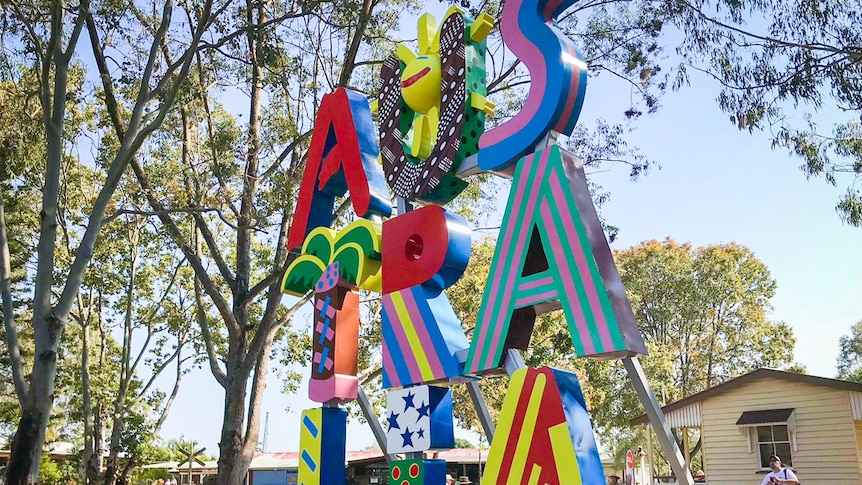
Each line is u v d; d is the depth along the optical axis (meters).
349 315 7.08
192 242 19.20
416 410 6.05
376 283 6.83
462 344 5.91
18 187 21.31
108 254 23.83
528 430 4.85
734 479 17.55
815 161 12.36
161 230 16.50
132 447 26.56
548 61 5.38
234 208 16.06
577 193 5.01
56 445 38.94
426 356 5.93
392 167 6.77
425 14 6.90
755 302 38.44
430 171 6.19
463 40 6.16
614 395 29.80
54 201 11.61
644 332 37.47
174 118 16.62
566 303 4.83
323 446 6.80
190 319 26.05
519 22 5.69
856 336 52.56
